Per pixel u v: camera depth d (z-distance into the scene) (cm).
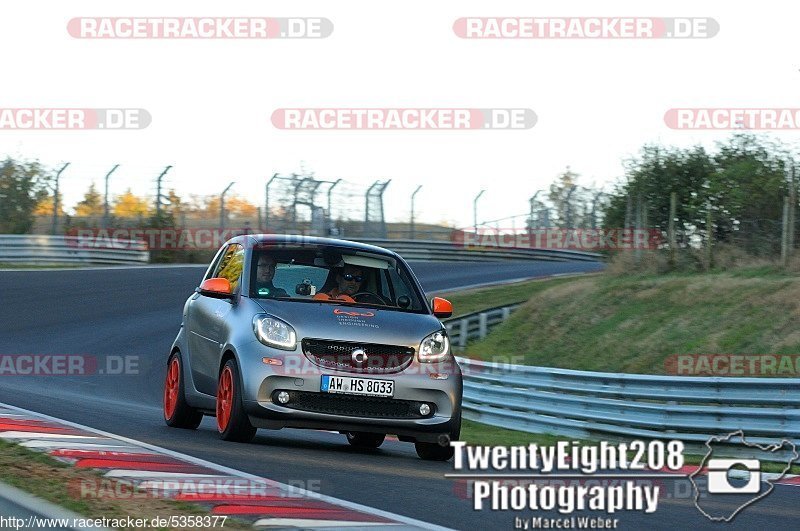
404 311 3086
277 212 11775
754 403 3828
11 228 11475
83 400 4334
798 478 3034
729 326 5559
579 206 12688
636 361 5678
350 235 12106
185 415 3284
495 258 13412
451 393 2888
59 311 8144
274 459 2562
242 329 2878
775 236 7031
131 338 7394
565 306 6981
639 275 7300
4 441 2448
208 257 12012
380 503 2073
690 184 9538
